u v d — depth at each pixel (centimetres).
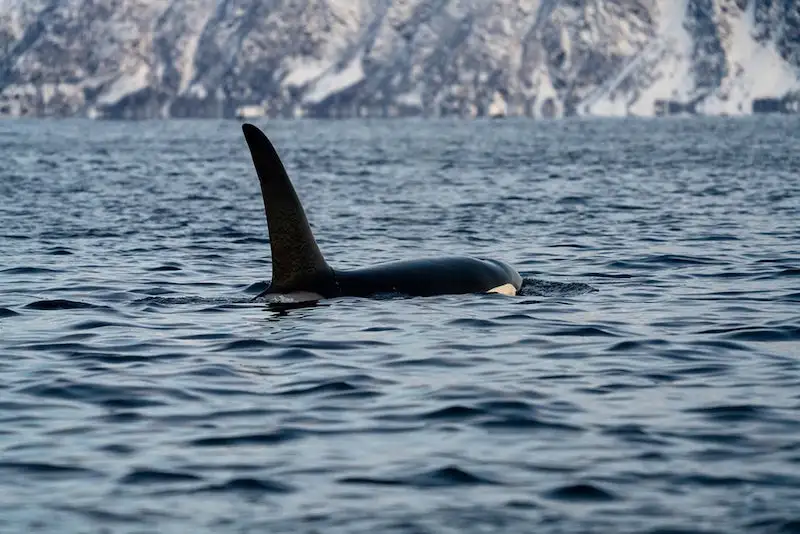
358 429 4725
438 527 3641
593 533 3584
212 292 8375
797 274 9062
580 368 5784
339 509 3806
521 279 8488
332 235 12825
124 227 13575
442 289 7806
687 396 5191
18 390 5391
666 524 3641
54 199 18325
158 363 5944
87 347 6341
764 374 5616
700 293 8175
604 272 9400
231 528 3650
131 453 4419
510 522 3681
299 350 6209
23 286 8656
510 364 5884
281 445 4516
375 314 7131
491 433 4647
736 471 4128
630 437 4566
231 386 5456
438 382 5503
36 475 4162
